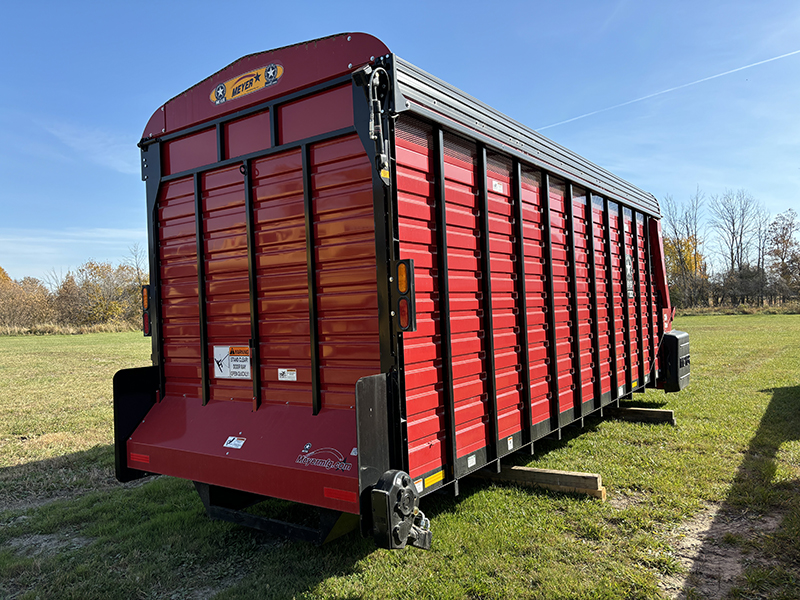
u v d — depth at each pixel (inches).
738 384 374.3
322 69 128.9
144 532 153.4
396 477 108.7
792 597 111.9
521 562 129.4
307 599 114.7
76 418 315.6
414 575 124.5
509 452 163.2
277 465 123.2
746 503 163.6
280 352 138.8
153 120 165.3
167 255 165.5
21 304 1438.2
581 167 219.6
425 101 128.7
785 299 1733.5
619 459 210.1
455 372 139.9
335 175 127.3
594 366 222.4
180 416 154.7
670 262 1898.4
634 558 131.6
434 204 135.0
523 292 171.6
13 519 169.0
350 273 125.3
